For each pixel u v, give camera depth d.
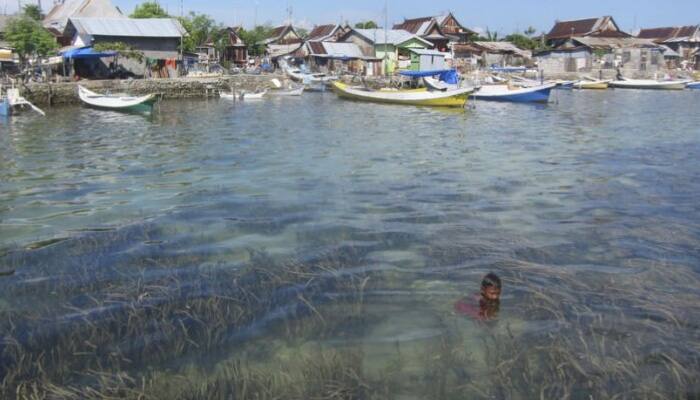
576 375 5.45
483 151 18.94
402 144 20.56
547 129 25.97
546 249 8.87
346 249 8.86
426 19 76.44
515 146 20.27
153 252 8.73
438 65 60.44
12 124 27.20
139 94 43.41
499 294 6.82
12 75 42.16
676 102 44.44
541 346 5.96
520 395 5.18
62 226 10.14
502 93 43.28
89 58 45.38
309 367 5.59
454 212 10.99
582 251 8.82
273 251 8.79
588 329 6.32
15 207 11.48
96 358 5.76
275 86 52.69
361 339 6.17
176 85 45.31
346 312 6.76
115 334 6.20
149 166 16.00
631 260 8.44
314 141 21.33
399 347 6.01
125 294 7.16
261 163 16.42
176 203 11.70
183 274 7.82
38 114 32.09
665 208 11.41
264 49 73.94
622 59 73.94
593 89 61.38
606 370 5.52
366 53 68.94
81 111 34.03
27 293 7.22
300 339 6.15
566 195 12.45
